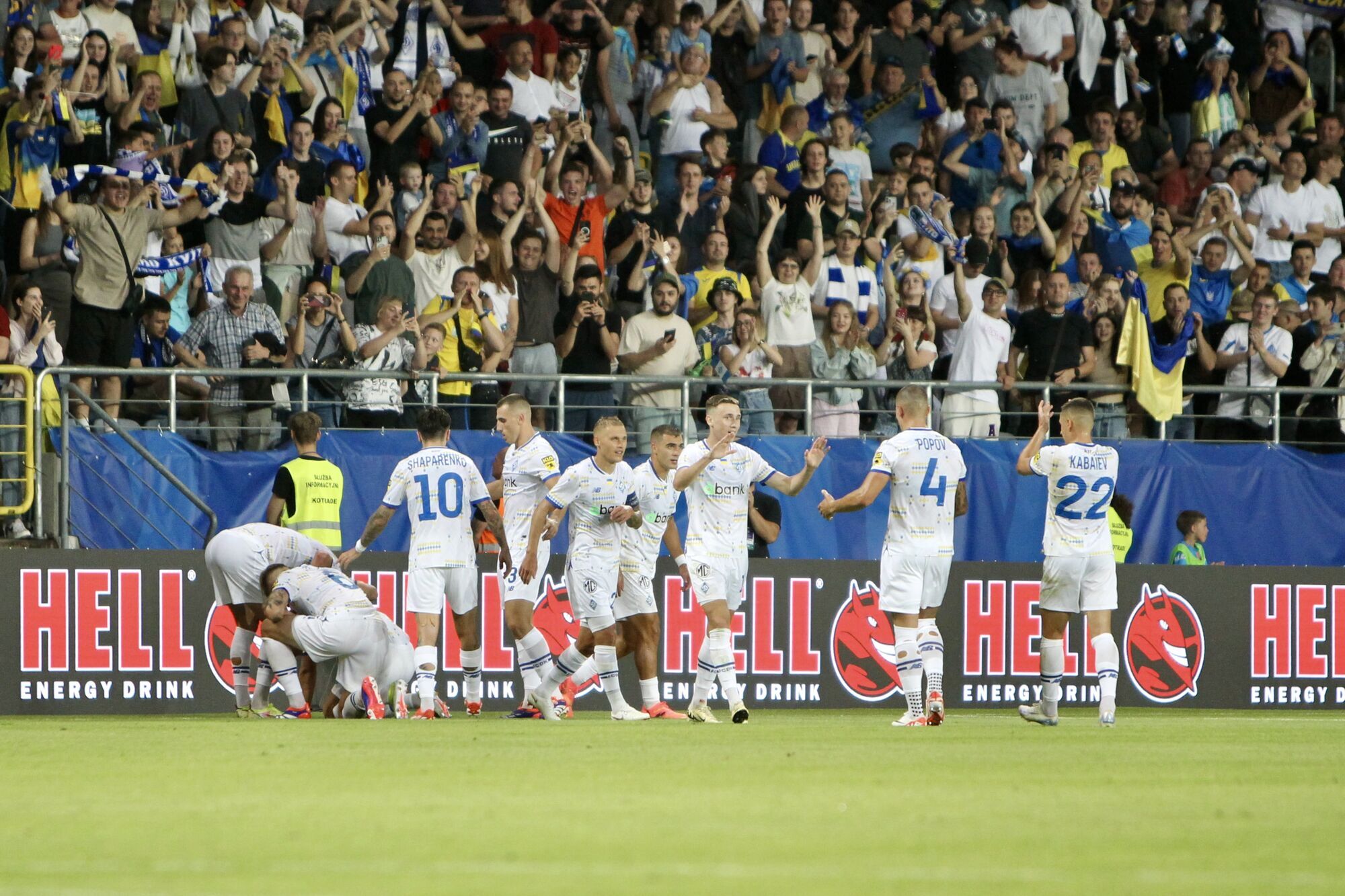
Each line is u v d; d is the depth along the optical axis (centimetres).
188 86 5959
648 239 6359
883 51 7106
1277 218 7388
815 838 1756
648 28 6800
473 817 1934
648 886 1423
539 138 6356
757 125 6875
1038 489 6044
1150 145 7419
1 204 5594
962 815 1978
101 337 5528
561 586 5066
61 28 5800
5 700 4638
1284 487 6262
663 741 3303
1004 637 5384
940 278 6644
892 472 3981
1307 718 4906
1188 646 5512
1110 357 6550
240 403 5375
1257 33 7750
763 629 5184
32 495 5003
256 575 4375
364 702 4259
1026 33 7312
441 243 6062
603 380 5800
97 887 1394
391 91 6231
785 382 5897
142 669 4756
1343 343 6806
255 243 5859
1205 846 1725
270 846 1681
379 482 5453
